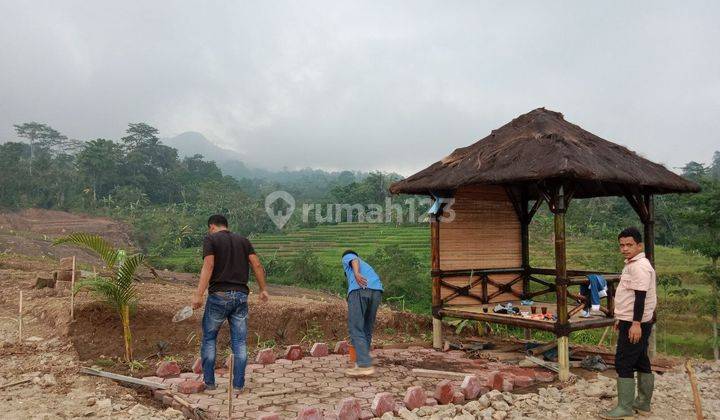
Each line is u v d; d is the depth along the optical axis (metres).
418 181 8.24
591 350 8.53
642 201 8.12
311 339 8.97
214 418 4.80
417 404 5.20
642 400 5.46
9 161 98.38
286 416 4.86
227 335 8.11
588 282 7.23
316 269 37.50
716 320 17.59
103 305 7.46
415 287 28.31
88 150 107.88
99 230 70.06
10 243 39.28
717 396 6.20
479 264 9.09
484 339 9.37
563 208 6.84
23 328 7.60
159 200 121.38
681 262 29.81
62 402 5.17
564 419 5.24
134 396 5.59
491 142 8.17
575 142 7.32
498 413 5.16
